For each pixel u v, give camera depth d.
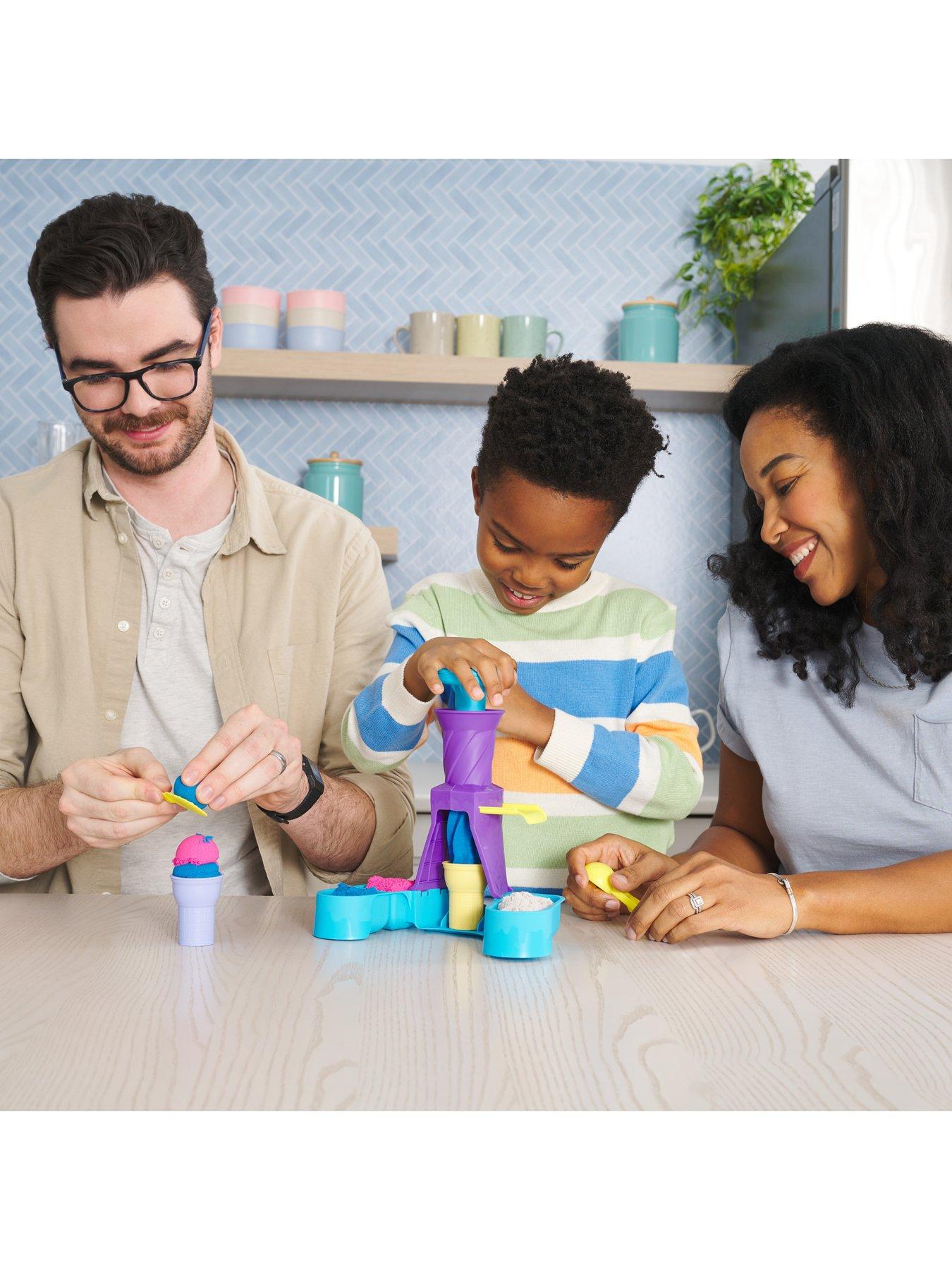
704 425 2.66
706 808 2.16
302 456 2.62
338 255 2.64
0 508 1.33
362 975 0.76
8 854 1.09
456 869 0.89
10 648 1.29
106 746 1.28
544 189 2.66
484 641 0.95
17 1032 0.64
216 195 2.62
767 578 1.19
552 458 0.99
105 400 1.15
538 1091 0.56
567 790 1.15
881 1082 0.57
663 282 2.67
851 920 0.89
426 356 2.39
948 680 1.10
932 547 1.03
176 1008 0.68
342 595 1.36
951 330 2.02
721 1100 0.55
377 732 1.03
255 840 1.31
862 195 2.01
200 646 1.31
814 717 1.19
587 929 0.92
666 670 1.18
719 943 0.87
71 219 1.12
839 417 1.03
